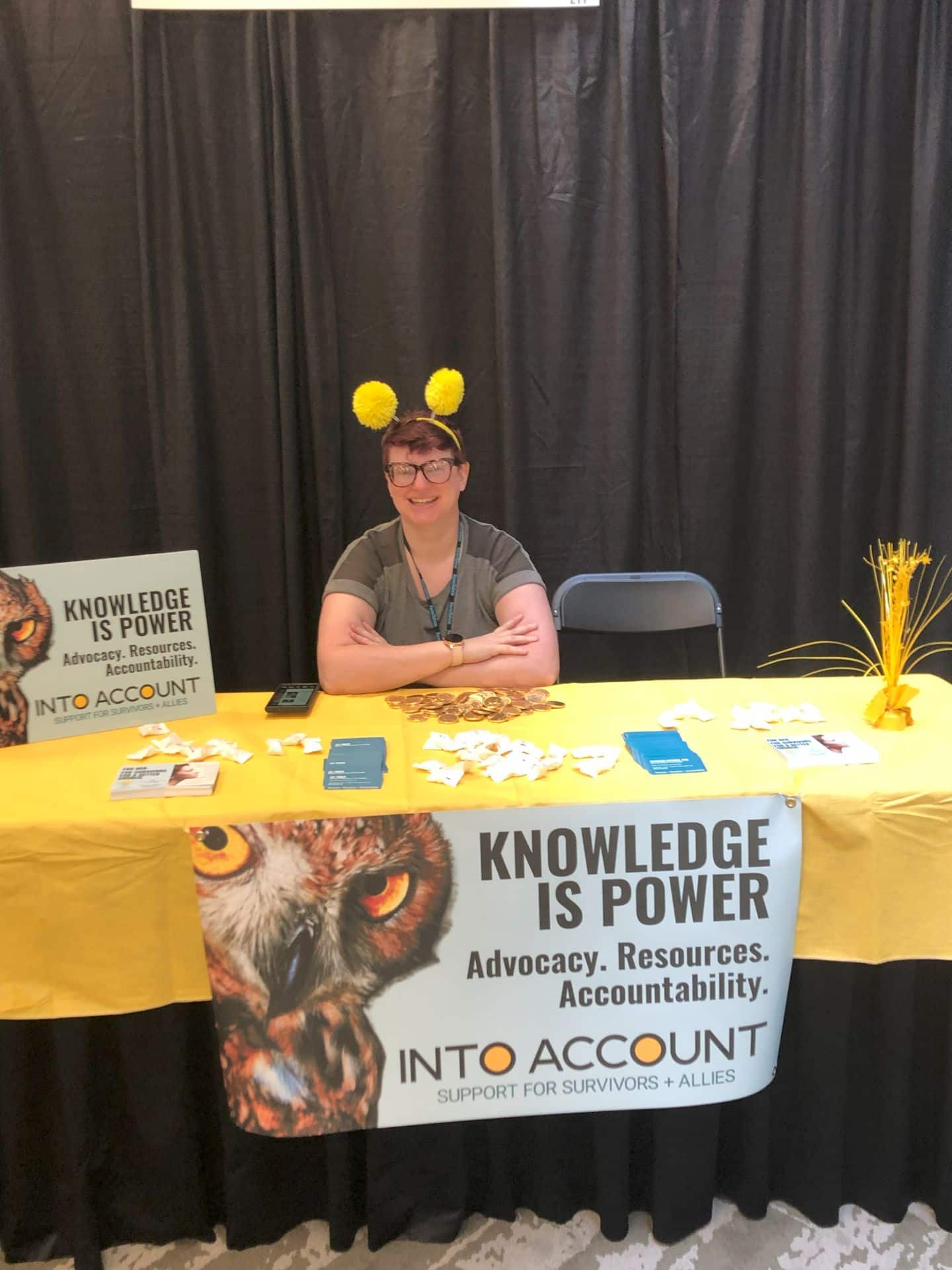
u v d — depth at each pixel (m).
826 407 2.48
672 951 1.22
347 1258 1.45
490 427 2.57
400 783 1.25
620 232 2.39
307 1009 1.20
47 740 1.46
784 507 2.60
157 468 2.48
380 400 1.79
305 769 1.32
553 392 2.50
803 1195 1.47
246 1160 1.40
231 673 2.69
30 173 2.34
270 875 1.17
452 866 1.18
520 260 2.43
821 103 2.31
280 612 2.63
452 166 2.41
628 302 2.42
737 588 2.68
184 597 1.53
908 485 2.52
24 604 1.43
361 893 1.18
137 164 2.32
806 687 1.69
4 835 1.16
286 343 2.43
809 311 2.42
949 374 2.50
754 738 1.41
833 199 2.36
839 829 1.21
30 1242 1.44
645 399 2.55
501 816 1.18
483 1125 1.47
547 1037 1.23
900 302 2.49
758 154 2.38
